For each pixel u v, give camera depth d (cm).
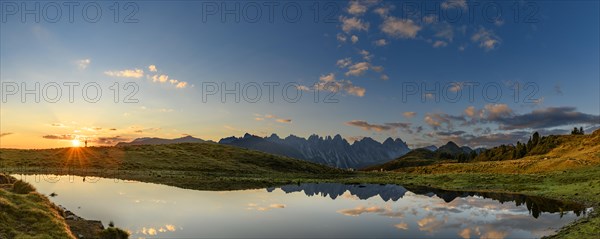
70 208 3869
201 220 3534
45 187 5688
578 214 3934
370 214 4219
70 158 11481
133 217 3534
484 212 4391
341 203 5119
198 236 2902
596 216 3609
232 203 4731
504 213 4300
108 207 4006
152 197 4966
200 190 6200
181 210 4025
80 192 5203
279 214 4062
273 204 4841
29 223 2389
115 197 4797
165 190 5912
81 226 2786
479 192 6719
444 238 3053
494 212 4388
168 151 14312
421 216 4119
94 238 2544
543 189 6272
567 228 3134
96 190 5503
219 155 14862
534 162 10794
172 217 3625
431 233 3244
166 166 11444
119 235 2556
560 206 4634
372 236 3123
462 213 4334
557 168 9306
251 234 3073
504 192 6588
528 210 4459
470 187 7412
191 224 3344
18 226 2312
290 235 3084
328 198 5709
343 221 3753
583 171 7325
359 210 4512
